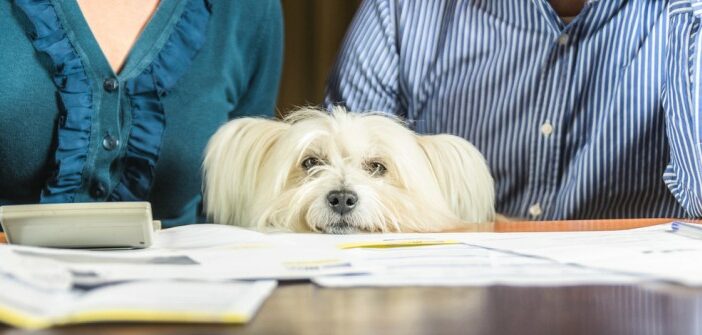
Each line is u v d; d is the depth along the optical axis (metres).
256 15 1.67
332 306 0.49
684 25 1.32
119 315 0.42
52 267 0.56
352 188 1.32
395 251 0.75
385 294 0.53
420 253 0.73
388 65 1.67
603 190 1.49
